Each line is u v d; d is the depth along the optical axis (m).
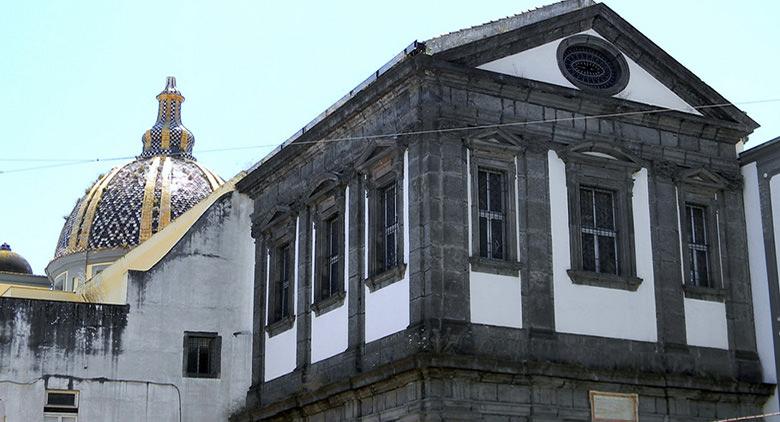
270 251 34.53
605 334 27.42
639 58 30.03
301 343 31.22
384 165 28.33
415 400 25.31
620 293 27.97
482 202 26.94
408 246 26.52
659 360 28.00
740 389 28.72
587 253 28.03
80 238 52.03
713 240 30.00
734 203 30.53
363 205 29.20
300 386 30.83
